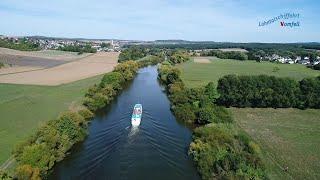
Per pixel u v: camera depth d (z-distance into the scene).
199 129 83.88
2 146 76.19
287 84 131.88
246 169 64.56
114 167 69.50
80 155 75.38
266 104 131.00
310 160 76.12
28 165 60.44
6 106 111.38
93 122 100.38
